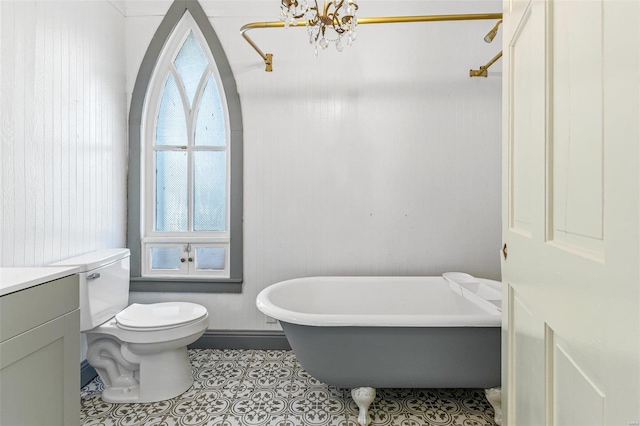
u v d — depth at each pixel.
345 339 1.57
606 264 0.45
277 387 1.95
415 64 2.41
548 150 0.66
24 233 1.60
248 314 2.46
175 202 2.55
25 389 0.99
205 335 2.46
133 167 2.45
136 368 1.88
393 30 2.41
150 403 1.80
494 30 1.86
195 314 1.93
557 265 0.61
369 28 2.41
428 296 2.27
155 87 2.52
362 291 2.27
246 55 2.43
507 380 0.96
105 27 2.21
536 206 0.72
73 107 1.92
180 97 2.54
